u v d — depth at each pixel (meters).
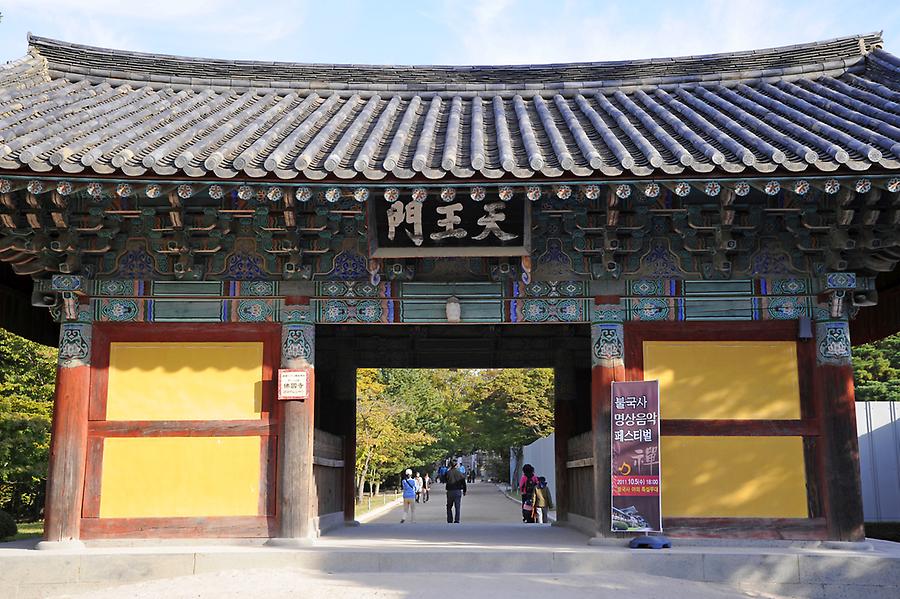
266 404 10.66
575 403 17.08
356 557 9.61
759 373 10.66
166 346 10.79
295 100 13.56
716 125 11.17
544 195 10.18
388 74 14.13
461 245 10.28
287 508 10.30
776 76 13.45
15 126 10.44
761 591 9.32
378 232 10.13
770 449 10.50
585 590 8.48
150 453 10.55
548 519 26.66
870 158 8.59
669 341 10.75
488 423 52.41
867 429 21.72
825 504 10.30
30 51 13.66
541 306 10.76
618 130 11.22
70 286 10.52
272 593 8.27
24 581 9.41
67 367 10.53
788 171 8.77
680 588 8.85
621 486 10.14
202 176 8.98
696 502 10.41
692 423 10.55
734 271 10.71
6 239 10.12
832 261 10.45
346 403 17.27
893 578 9.32
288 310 10.74
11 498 27.45
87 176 8.92
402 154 9.97
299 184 9.16
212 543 10.34
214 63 13.92
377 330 17.42
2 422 22.94
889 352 39.78
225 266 10.81
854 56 13.75
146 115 11.90
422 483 51.16
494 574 9.35
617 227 10.25
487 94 13.83
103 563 9.48
